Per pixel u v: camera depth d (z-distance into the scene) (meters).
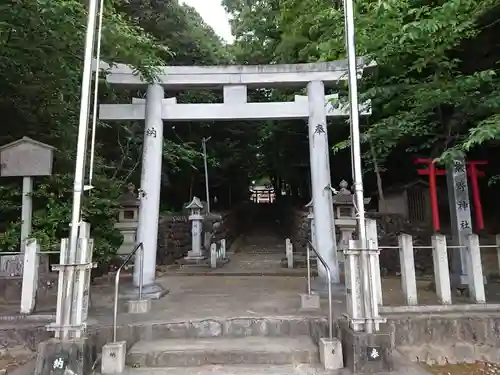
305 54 10.04
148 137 6.27
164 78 6.40
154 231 6.14
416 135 6.49
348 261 3.61
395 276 8.12
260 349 3.80
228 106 6.44
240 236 20.00
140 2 12.80
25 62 6.02
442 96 4.93
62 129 7.52
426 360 4.11
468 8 4.82
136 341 4.16
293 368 3.54
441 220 11.39
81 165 3.54
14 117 7.18
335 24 6.60
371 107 6.36
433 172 6.10
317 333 4.22
